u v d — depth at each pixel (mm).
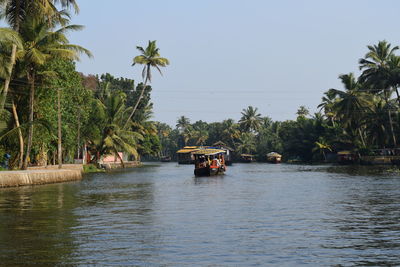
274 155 124688
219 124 171500
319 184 36969
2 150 43406
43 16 39062
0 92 39031
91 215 18828
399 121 79125
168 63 80500
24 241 13359
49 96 45562
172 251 12070
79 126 60469
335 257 11484
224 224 16438
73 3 39062
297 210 20391
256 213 19406
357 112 84625
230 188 33625
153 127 113625
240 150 153500
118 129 74438
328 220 17375
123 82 111562
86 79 101062
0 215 18859
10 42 35938
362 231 15039
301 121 118562
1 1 36219
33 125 42625
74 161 68688
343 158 90688
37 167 48219
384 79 75938
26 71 40562
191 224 16453
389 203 23031
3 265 10641
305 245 12867
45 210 20531
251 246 12703
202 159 55875
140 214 19125
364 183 37406
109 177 50562
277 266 10648
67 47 41500
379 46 77938
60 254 11711
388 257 11477
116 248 12430
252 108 157125
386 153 80188
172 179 46188
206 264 10805
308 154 115188
